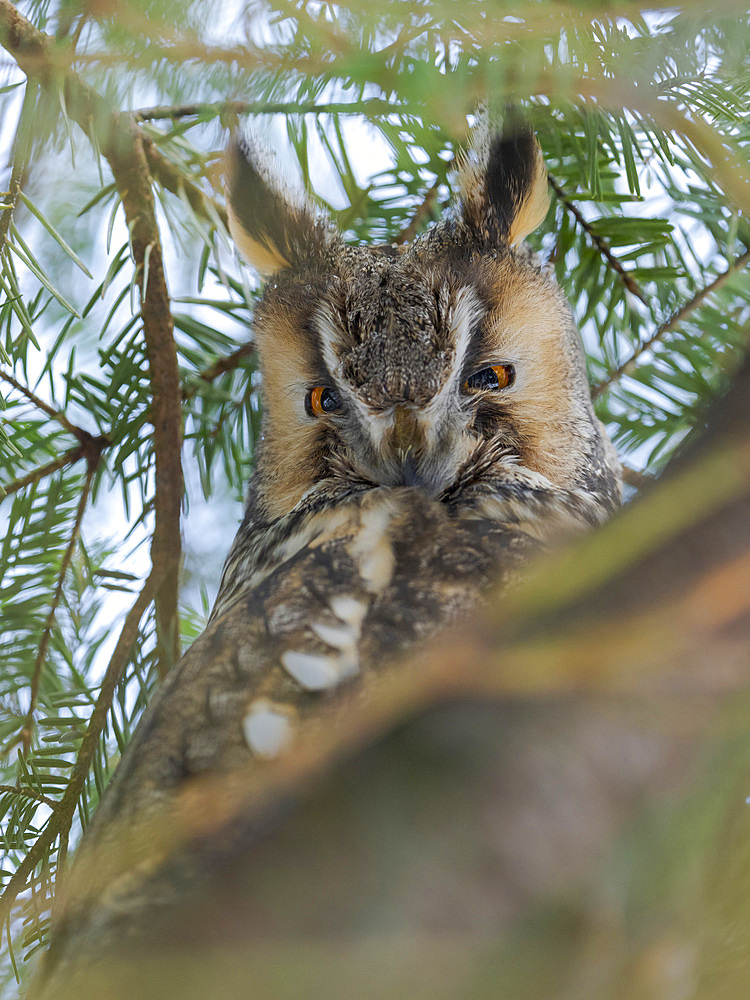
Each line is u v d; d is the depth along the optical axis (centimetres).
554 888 100
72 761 370
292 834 104
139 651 383
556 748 104
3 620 393
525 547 338
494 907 99
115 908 251
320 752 109
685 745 107
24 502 398
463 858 100
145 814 278
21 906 335
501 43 194
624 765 105
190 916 105
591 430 427
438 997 97
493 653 109
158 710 311
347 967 97
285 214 432
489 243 415
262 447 442
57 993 132
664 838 107
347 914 99
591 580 112
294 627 309
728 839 142
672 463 118
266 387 433
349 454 415
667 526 112
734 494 113
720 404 120
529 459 410
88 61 220
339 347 405
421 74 191
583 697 107
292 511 432
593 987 103
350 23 192
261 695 294
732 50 194
